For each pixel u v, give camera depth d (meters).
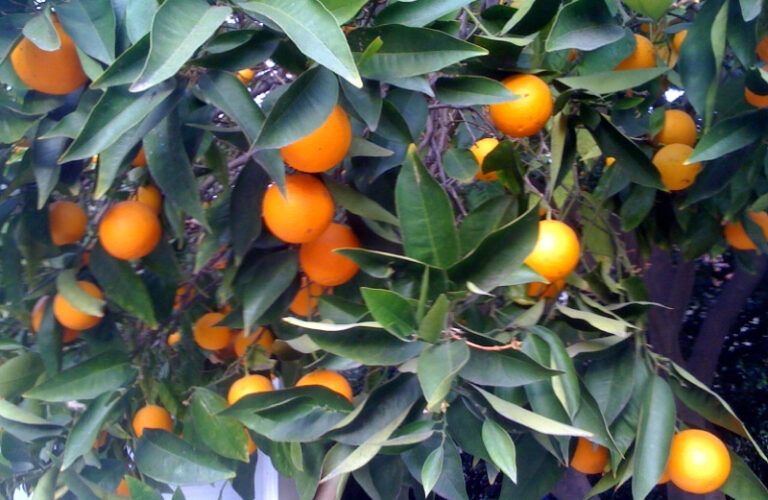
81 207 1.24
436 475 0.93
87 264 1.21
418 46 0.95
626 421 1.10
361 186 1.10
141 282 1.15
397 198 0.94
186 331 1.36
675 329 1.83
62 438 1.25
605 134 1.13
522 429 1.07
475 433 1.08
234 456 1.16
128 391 1.22
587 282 1.22
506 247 0.94
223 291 1.19
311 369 1.22
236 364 1.30
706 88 1.08
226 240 1.14
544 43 1.08
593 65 1.15
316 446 1.15
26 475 1.24
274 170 0.94
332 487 1.17
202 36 0.81
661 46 1.30
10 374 1.21
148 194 1.16
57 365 1.17
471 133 1.42
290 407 1.03
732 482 1.13
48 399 1.13
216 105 0.92
